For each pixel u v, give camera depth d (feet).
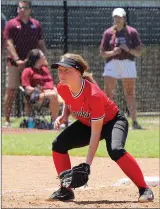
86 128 51.19
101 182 64.39
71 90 48.85
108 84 111.04
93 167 74.59
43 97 106.63
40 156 83.20
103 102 49.42
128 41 109.19
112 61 110.01
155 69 128.36
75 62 48.47
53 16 123.44
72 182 47.73
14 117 115.85
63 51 123.44
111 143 49.78
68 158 52.01
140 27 126.93
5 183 63.46
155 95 127.75
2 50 111.55
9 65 109.81
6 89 112.06
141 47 110.52
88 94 48.55
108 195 55.62
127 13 124.77
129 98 110.73
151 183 63.10
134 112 110.83
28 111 109.19
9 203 50.37
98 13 125.90
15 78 110.32
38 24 110.52
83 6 125.18
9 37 108.58
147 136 100.17
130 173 50.52
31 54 107.04
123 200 52.54
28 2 109.70
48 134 101.65
